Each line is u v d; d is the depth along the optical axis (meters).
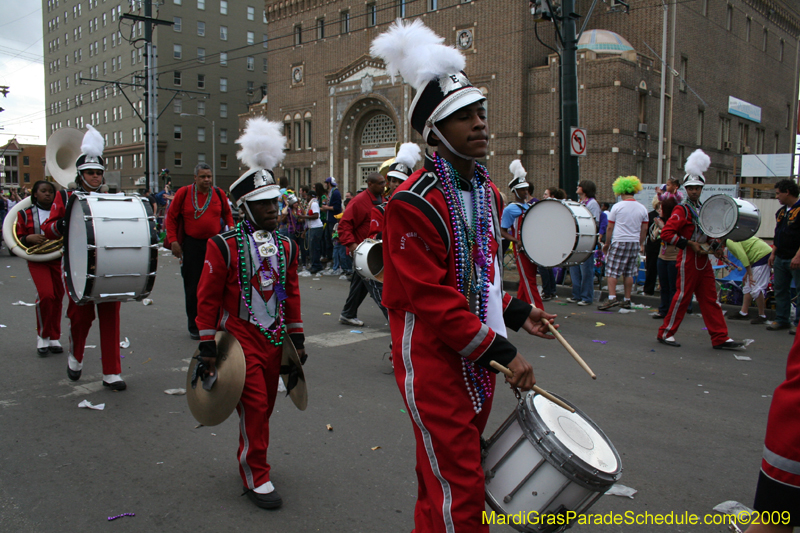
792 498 1.95
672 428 4.57
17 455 4.00
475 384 2.12
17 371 5.90
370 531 3.13
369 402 5.11
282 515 3.29
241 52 64.50
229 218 7.32
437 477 2.04
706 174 33.72
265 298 3.49
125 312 8.99
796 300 8.31
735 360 6.54
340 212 14.95
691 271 6.98
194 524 3.18
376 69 31.78
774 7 40.19
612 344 7.26
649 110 26.77
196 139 61.88
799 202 7.82
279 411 4.90
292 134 38.22
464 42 28.36
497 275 2.28
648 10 28.77
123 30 64.88
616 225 9.61
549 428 2.12
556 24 12.70
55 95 82.44
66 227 4.99
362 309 9.59
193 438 4.33
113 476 3.72
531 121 26.86
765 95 40.66
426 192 2.05
